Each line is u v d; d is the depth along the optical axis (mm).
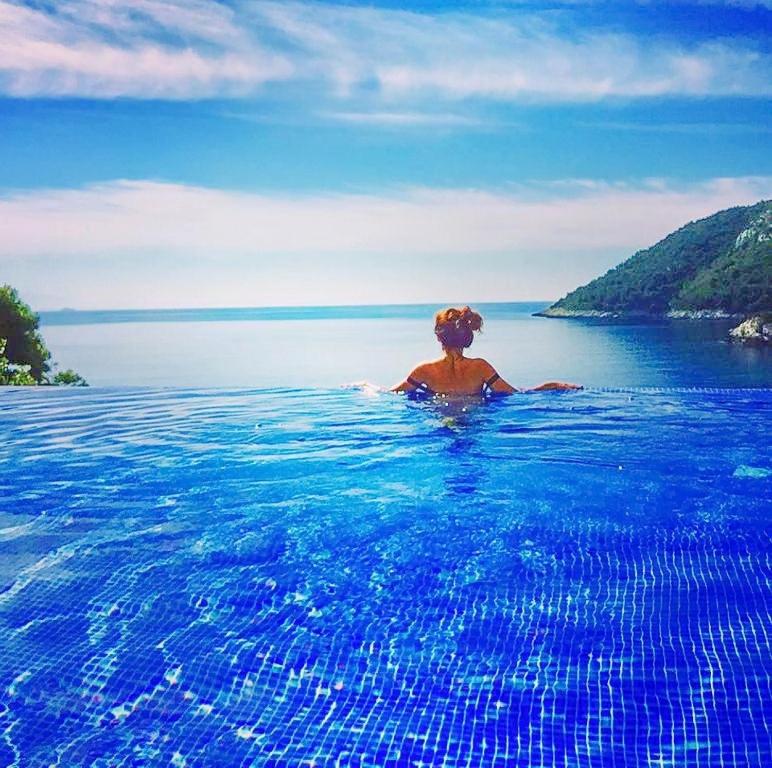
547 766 1493
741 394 5898
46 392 6695
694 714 1639
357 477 3666
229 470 3838
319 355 37219
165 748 1580
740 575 2367
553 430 4680
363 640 2004
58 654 1959
